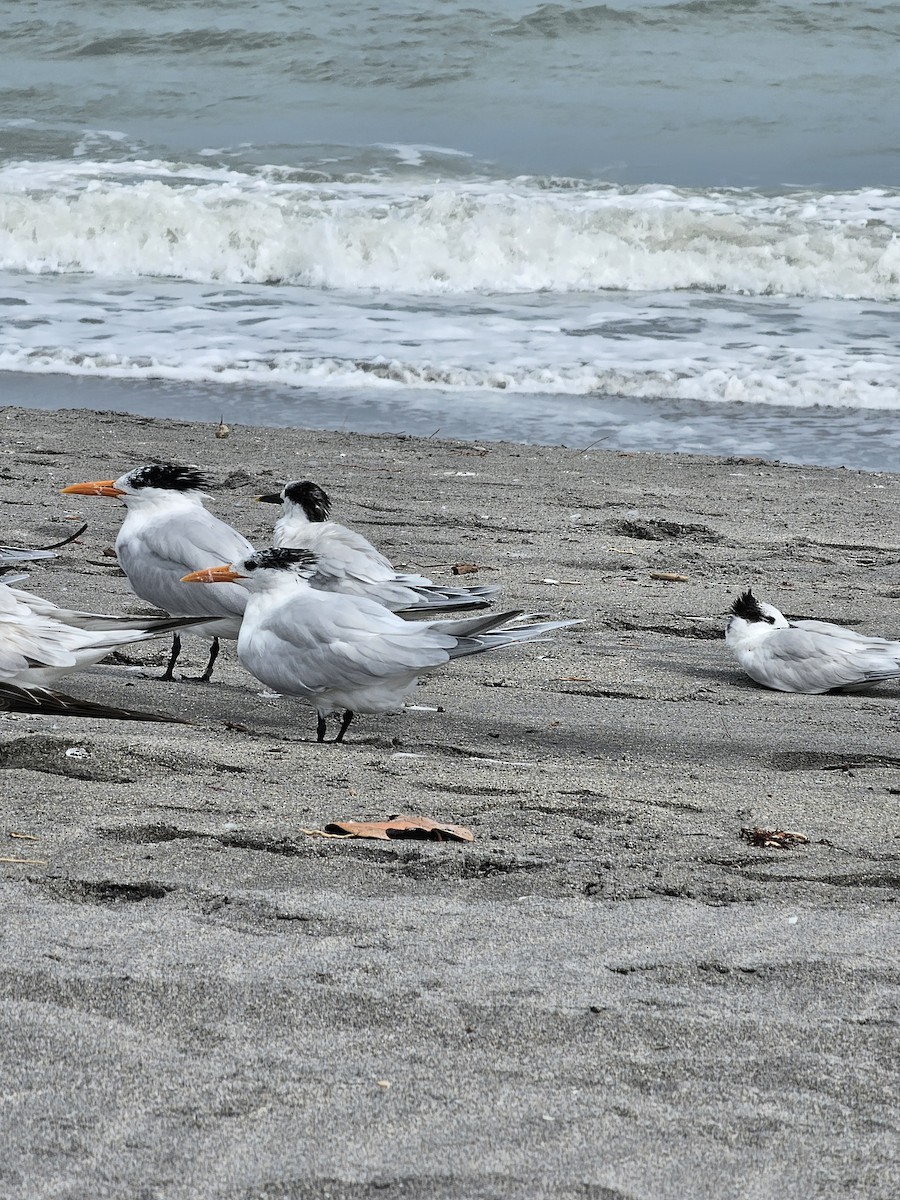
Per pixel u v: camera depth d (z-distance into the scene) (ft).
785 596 48.26
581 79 149.89
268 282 105.60
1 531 51.72
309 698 31.68
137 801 25.14
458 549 53.01
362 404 79.87
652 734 32.91
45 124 139.03
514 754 30.78
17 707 29.35
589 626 44.09
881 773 29.66
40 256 108.06
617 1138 14.47
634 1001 17.65
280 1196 13.25
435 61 154.81
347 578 35.68
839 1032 16.94
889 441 74.08
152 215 107.65
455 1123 14.65
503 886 21.75
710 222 105.29
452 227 105.09
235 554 37.70
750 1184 13.73
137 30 163.43
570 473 66.28
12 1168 13.53
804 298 100.07
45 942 18.74
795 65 151.74
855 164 124.77
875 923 20.62
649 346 88.94
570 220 105.91
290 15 166.40
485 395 82.02
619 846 23.94
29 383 83.05
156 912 20.04
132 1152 13.91
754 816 26.02
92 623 30.68
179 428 73.20
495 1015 17.12
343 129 137.08
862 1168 14.06
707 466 68.39
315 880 21.61
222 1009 17.01
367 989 17.69
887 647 38.60
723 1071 15.94
